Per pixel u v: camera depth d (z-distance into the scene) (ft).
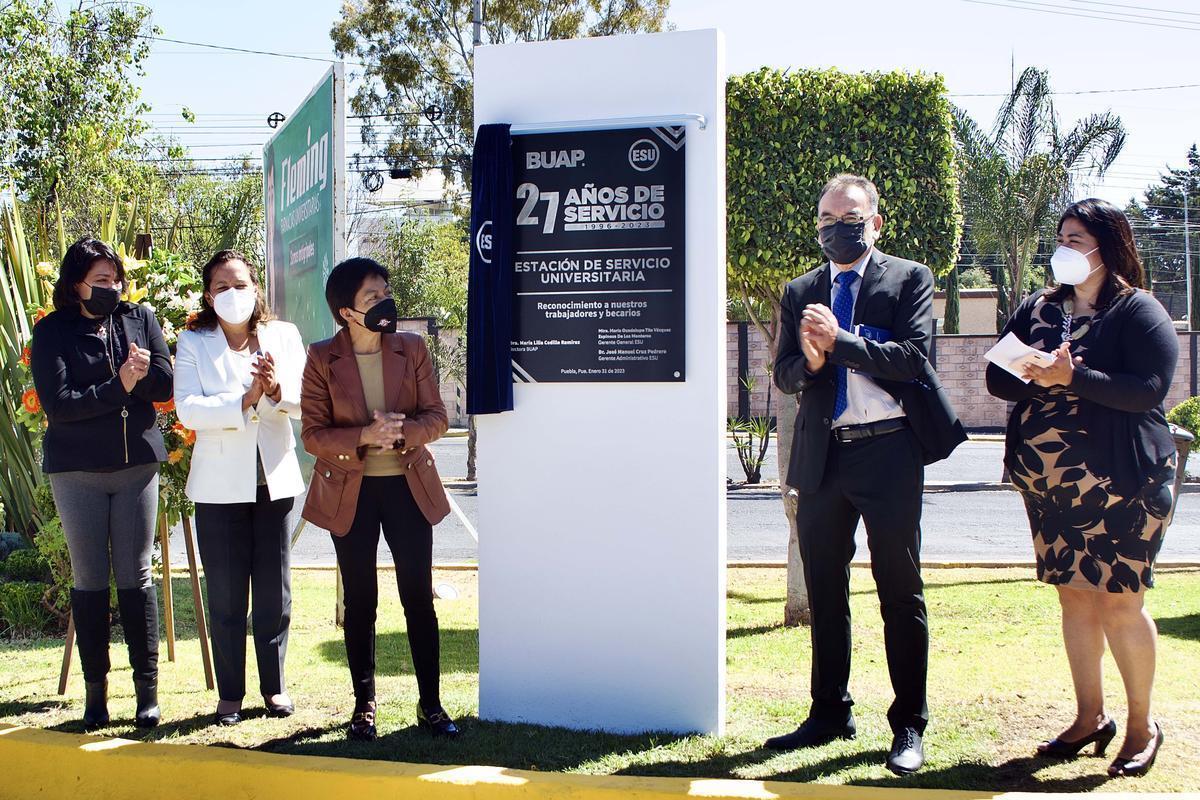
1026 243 87.86
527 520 15.60
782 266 21.79
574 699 15.51
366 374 15.14
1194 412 51.88
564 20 76.43
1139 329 12.66
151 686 15.81
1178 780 12.51
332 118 21.95
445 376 77.30
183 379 15.94
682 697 15.12
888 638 13.69
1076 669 13.48
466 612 25.36
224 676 15.96
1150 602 24.11
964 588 26.40
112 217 25.22
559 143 15.23
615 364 15.16
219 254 16.05
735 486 60.64
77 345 15.52
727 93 21.90
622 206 15.08
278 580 16.38
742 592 27.58
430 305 114.73
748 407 95.71
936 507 49.80
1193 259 157.69
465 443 90.79
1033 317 13.84
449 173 81.10
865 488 13.62
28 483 26.20
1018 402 13.65
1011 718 15.07
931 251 21.63
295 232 26.45
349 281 14.56
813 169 21.56
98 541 15.58
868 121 21.48
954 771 13.05
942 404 13.67
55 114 61.16
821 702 14.42
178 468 19.56
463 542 41.04
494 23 76.95
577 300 15.25
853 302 14.10
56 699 17.40
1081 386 12.31
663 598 15.15
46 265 21.65
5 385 25.63
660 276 15.01
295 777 13.16
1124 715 15.02
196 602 18.39
